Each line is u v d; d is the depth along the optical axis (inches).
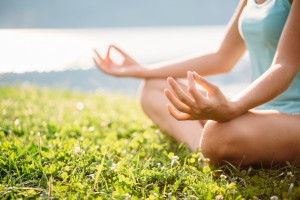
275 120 101.0
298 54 97.5
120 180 98.8
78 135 145.0
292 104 107.9
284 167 104.0
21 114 175.9
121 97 253.8
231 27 127.9
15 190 95.7
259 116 101.2
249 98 96.5
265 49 110.9
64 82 345.4
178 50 470.6
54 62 428.8
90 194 94.6
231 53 130.0
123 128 159.0
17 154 111.2
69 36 657.0
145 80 137.1
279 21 105.9
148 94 134.3
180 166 110.2
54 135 139.5
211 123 102.0
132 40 593.0
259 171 105.5
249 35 113.1
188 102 92.7
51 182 96.7
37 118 168.7
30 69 392.8
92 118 171.5
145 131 148.8
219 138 100.5
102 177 102.0
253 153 101.7
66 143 125.6
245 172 103.3
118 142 133.0
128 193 95.3
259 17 109.0
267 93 96.7
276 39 107.5
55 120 164.7
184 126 126.3
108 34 716.0
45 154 111.0
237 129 99.0
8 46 526.9
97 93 268.2
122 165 109.2
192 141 122.7
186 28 957.8
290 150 102.7
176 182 98.2
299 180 102.4
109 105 216.7
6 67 399.5
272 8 106.6
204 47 488.1
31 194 94.3
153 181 103.0
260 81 97.5
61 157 112.3
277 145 101.1
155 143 127.5
